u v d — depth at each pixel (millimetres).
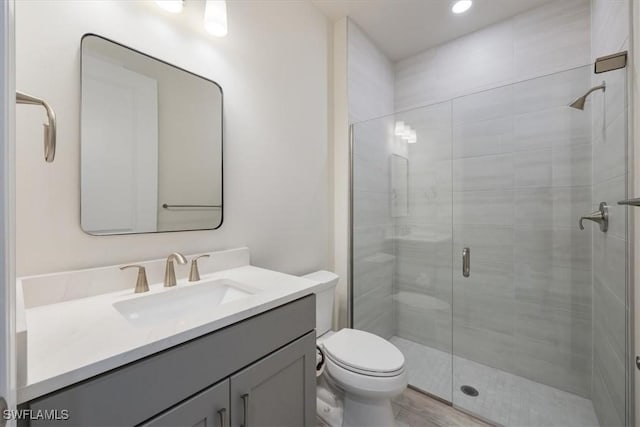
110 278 933
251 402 794
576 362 1606
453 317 1992
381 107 2299
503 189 1788
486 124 1819
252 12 1445
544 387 1676
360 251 2021
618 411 1188
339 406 1395
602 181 1370
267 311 852
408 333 2182
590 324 1562
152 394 591
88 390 505
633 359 1062
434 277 2061
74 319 716
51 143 600
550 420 1419
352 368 1211
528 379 1744
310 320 1018
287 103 1648
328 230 2002
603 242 1376
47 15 836
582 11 1658
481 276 1886
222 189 1308
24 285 768
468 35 2080
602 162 1366
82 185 907
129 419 557
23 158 802
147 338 605
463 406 1530
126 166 1009
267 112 1526
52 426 468
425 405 1561
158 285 1039
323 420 1354
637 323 1025
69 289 849
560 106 1592
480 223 1874
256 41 1465
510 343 1805
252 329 803
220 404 713
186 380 649
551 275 1671
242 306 796
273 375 865
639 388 999
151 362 590
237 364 762
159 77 1093
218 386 711
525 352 1759
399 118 2105
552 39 1750
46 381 458
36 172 822
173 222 1139
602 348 1393
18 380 434
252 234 1457
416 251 2131
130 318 874
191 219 1196
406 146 2092
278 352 885
